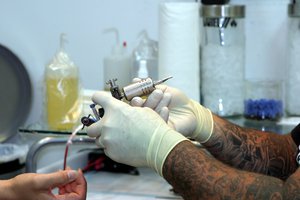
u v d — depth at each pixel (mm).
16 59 1761
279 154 1188
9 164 1517
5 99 1769
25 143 1746
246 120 1510
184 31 1457
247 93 1590
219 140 1172
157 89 1069
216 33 1519
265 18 1636
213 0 1569
